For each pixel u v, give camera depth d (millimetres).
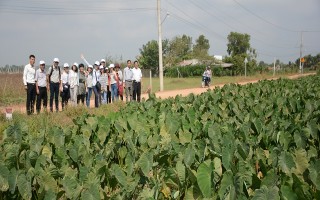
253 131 5887
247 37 80875
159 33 26422
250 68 64812
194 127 6055
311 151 4664
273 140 5219
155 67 63844
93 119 6406
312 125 5645
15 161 4371
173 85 36094
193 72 60656
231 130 5645
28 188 3660
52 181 3818
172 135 5730
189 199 3682
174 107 8812
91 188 3451
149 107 8594
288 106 8234
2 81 26203
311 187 3746
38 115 10578
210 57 72250
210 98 9781
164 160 4641
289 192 3164
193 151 4207
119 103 13586
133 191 3920
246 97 9727
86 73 14664
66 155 4711
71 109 11820
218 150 4531
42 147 4953
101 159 4539
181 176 3914
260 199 3057
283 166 4035
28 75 12102
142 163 4328
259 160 4203
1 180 3715
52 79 12891
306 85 14328
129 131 5656
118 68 15969
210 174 3631
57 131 5375
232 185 3355
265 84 14273
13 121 9281
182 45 73500
